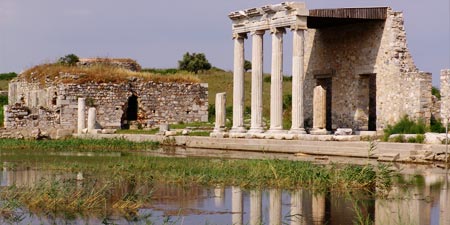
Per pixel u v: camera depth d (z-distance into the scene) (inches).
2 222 730.2
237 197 909.8
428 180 1068.5
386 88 1817.2
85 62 2864.2
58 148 1855.3
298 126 1769.2
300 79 1771.7
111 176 1131.9
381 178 1014.4
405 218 744.3
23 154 1627.7
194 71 3937.0
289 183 1040.8
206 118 2596.0
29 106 2623.0
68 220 742.5
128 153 1676.9
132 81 2506.2
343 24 1973.4
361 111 1921.8
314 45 2127.2
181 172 1150.3
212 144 1898.4
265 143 1754.4
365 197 902.4
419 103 1704.0
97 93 2447.1
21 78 2741.1
